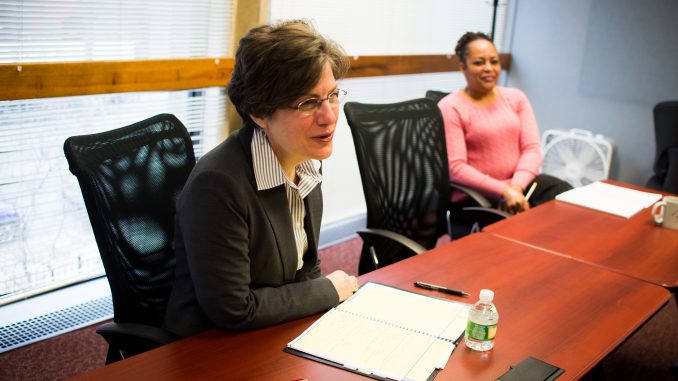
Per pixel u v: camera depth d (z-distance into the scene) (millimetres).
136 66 2643
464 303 1549
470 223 2801
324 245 3719
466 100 3037
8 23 2330
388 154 2334
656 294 1675
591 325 1489
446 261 1824
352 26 3596
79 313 2736
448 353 1306
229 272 1358
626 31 4191
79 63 2479
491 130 3016
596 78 4375
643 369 2613
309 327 1395
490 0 4520
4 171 2457
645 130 4238
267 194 1456
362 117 2303
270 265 1478
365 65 3666
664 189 3588
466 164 2949
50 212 2627
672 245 2037
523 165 3059
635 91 4230
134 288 1575
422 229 2459
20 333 2568
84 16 2516
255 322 1376
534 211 2357
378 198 2266
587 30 4355
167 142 1711
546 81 4625
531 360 1301
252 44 1341
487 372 1261
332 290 1495
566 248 1983
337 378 1217
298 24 1384
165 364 1249
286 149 1413
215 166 1386
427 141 2461
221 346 1319
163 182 1664
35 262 2645
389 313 1469
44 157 2553
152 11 2713
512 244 1996
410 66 3951
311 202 1620
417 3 3949
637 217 2320
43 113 2506
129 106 2752
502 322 1479
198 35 2906
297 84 1317
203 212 1355
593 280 1744
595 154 4301
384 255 2295
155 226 1624
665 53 4070
